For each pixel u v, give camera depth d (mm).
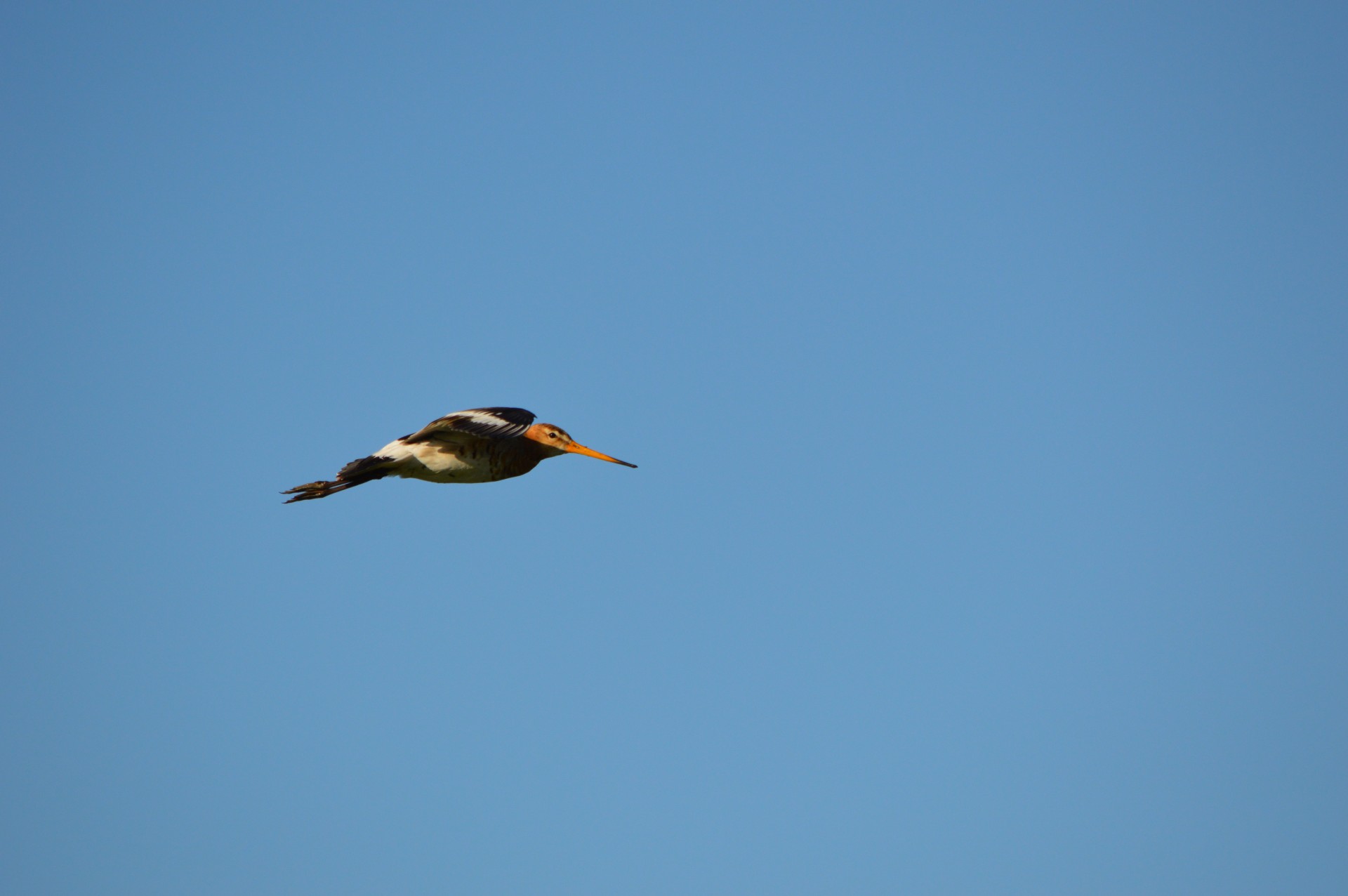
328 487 18406
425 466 18625
